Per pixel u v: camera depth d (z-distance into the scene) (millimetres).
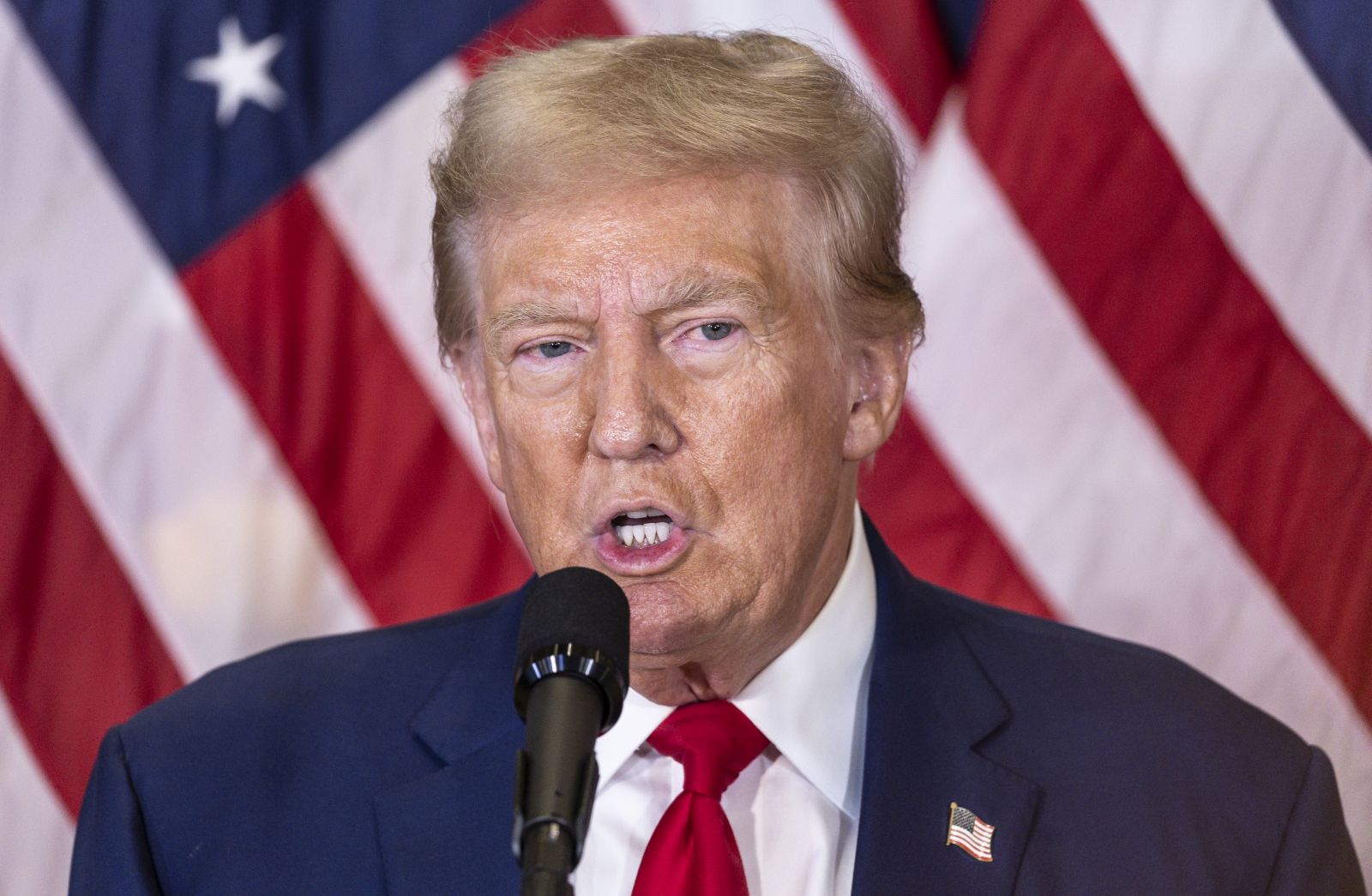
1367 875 8258
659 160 4117
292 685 5281
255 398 8781
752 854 4641
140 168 8789
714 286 4129
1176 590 8422
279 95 8859
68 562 8758
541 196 4164
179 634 8766
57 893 8703
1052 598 8461
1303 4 8383
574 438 4195
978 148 8461
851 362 4594
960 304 8484
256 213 8797
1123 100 8406
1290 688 8367
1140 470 8422
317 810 4883
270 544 8781
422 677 5250
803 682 4738
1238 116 8391
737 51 4430
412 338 8828
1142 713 5148
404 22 8859
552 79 4258
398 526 8852
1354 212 8328
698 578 4215
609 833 4707
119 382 8773
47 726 8719
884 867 4539
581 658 3188
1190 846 4820
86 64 8828
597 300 4113
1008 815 4742
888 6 8648
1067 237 8422
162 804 4949
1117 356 8422
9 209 8758
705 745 4594
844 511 4781
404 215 8836
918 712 4887
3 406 8719
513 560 8867
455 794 4809
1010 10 8477
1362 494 8305
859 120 4574
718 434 4168
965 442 8516
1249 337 8383
